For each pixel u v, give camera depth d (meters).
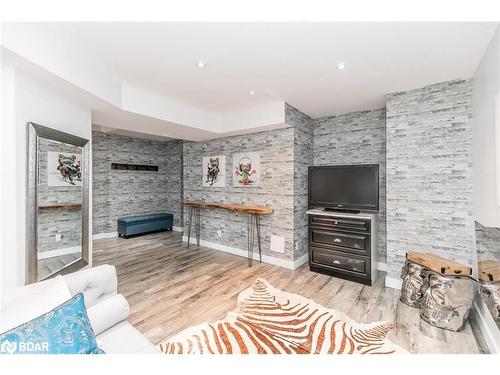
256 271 3.38
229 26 1.66
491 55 1.77
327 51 1.97
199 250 4.45
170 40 1.83
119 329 1.41
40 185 1.81
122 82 2.59
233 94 2.95
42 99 1.83
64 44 1.77
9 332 0.91
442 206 2.51
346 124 3.71
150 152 6.30
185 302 2.48
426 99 2.60
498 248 1.83
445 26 1.63
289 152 3.52
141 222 5.54
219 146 4.44
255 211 3.58
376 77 2.44
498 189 1.59
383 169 3.39
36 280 1.72
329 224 3.22
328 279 3.10
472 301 2.00
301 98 3.07
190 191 4.96
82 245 2.27
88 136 2.42
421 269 2.35
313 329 2.03
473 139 2.30
